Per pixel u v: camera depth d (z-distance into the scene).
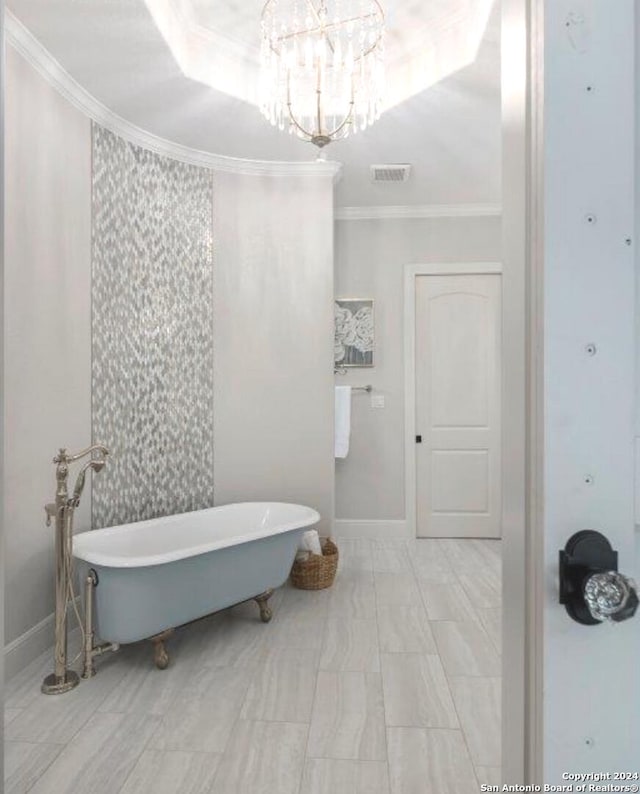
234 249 3.62
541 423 0.58
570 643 0.57
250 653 2.42
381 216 4.36
